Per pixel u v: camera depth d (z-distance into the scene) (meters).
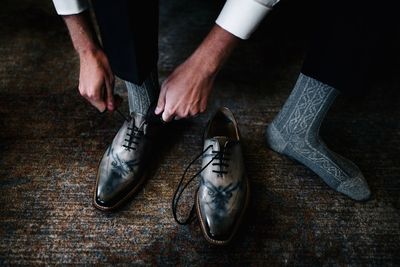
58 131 1.10
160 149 1.07
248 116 1.19
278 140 1.04
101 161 0.95
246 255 0.87
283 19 1.55
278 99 1.25
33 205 0.93
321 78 0.79
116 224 0.91
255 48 1.43
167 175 1.01
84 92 0.80
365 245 0.90
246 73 1.33
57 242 0.87
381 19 0.65
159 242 0.88
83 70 0.78
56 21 1.49
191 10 1.57
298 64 1.38
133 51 0.73
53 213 0.92
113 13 0.67
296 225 0.93
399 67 1.37
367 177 1.04
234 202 0.86
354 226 0.94
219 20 0.70
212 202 0.85
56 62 1.32
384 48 0.71
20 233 0.88
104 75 0.79
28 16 1.50
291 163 1.06
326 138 1.14
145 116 0.94
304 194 0.99
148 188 0.98
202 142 1.06
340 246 0.90
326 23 0.71
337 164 0.97
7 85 1.23
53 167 1.01
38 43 1.39
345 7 0.67
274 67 1.36
